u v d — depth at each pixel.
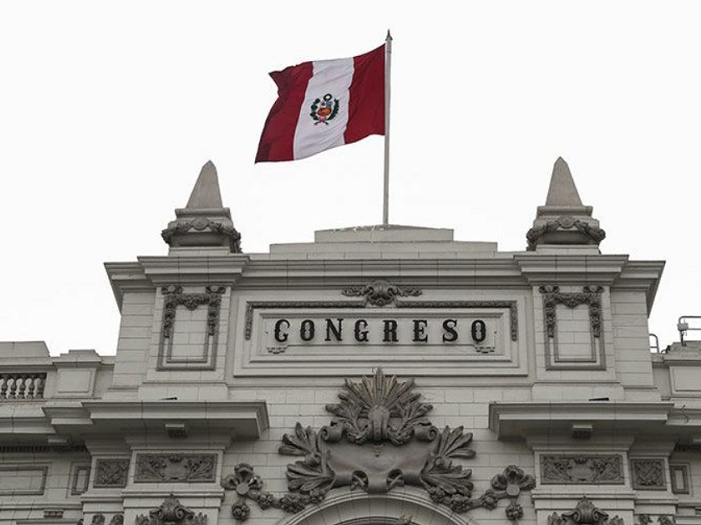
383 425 35.88
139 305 38.31
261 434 36.34
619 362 36.97
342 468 35.66
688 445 36.12
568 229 38.41
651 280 37.88
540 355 36.84
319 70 43.16
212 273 38.09
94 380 37.91
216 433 36.00
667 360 37.16
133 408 35.78
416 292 37.88
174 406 35.69
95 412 35.84
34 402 37.75
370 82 42.75
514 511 35.00
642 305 37.69
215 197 39.78
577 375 36.56
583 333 37.09
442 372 36.94
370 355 37.25
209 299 37.88
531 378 36.78
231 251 39.09
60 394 37.69
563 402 35.19
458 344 37.28
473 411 36.44
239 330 37.69
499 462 35.75
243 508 35.34
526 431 35.62
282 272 38.06
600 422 35.28
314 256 38.50
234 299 38.09
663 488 35.47
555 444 35.66
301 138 42.22
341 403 36.66
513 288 37.91
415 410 36.34
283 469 35.97
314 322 37.66
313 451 35.94
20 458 37.22
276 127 42.50
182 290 38.09
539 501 35.00
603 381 36.47
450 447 35.88
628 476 35.31
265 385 37.00
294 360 37.25
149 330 37.94
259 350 37.41
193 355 37.28
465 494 35.25
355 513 35.38
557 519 34.75
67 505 36.50
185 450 36.00
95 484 36.12
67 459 37.16
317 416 36.56
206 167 40.34
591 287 37.62
